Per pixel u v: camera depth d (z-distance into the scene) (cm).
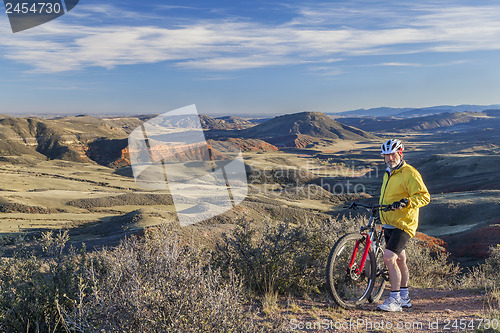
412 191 414
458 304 464
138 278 294
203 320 259
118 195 10806
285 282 471
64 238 388
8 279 354
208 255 426
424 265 708
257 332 292
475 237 4209
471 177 13350
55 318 341
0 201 9400
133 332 257
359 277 438
